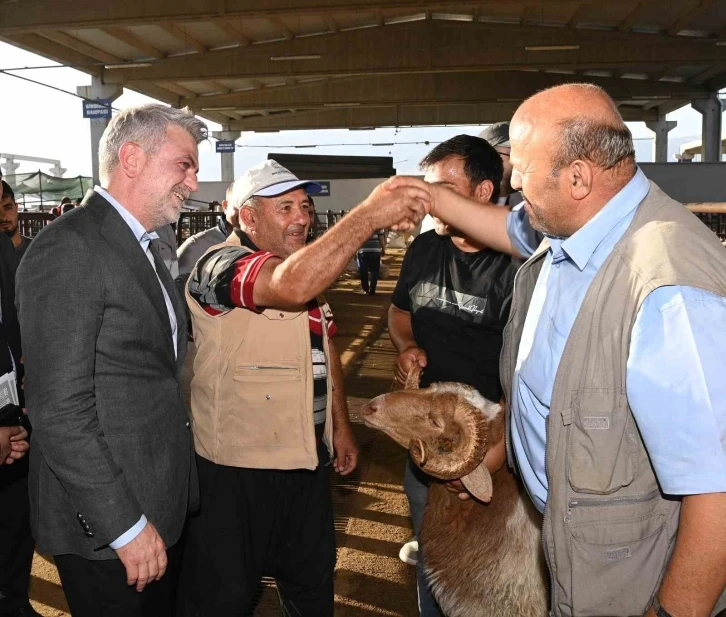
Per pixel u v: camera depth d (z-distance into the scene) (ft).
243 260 6.95
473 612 7.77
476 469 7.17
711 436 4.43
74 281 5.85
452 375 8.52
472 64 79.51
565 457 5.13
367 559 12.23
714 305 4.51
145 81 86.48
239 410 7.36
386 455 17.19
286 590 8.38
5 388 8.30
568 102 5.11
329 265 6.34
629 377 4.74
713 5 69.51
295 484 7.93
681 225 4.90
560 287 5.44
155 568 6.17
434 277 8.61
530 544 7.57
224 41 82.23
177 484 6.67
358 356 28.55
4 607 9.34
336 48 80.59
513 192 11.86
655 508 5.12
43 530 6.39
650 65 85.61
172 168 6.41
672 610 4.66
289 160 76.02
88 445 5.81
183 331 7.18
